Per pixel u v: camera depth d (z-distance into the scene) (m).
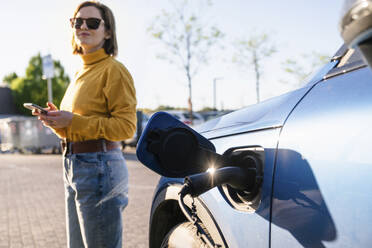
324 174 0.84
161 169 1.08
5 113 52.59
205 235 1.20
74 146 1.71
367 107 0.81
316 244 0.83
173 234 1.55
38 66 54.38
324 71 1.16
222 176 1.01
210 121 1.67
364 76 0.87
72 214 1.83
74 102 1.75
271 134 1.05
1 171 10.65
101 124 1.63
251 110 1.31
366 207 0.74
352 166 0.79
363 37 0.46
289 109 1.04
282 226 0.93
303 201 0.88
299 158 0.92
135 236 3.93
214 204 1.24
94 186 1.67
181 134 1.09
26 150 21.08
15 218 4.83
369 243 0.73
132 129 1.71
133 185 6.86
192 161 1.10
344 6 0.48
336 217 0.80
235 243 1.10
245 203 1.09
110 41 1.86
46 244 3.77
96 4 1.81
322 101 0.94
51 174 9.35
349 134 0.81
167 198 1.63
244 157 1.12
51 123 1.60
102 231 1.69
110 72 1.70
